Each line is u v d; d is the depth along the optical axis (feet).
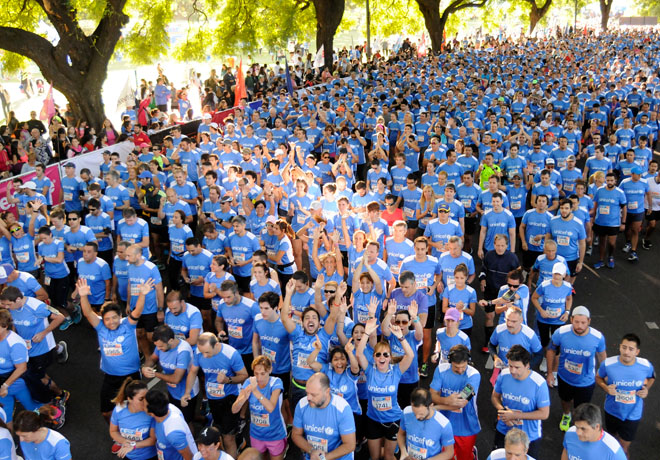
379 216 34.40
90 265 30.63
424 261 29.43
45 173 46.55
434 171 42.37
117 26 62.13
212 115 70.33
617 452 17.01
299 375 23.02
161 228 40.11
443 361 24.11
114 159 47.50
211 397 22.79
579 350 22.76
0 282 29.25
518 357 19.72
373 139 57.93
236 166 43.52
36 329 25.68
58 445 18.61
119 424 19.77
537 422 20.39
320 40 108.17
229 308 25.54
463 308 26.71
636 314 34.32
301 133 54.34
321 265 31.68
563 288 26.76
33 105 105.29
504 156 50.78
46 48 60.08
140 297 24.31
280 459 21.43
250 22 84.48
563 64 108.88
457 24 179.93
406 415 18.71
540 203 34.47
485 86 84.12
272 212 39.11
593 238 45.55
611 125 70.69
